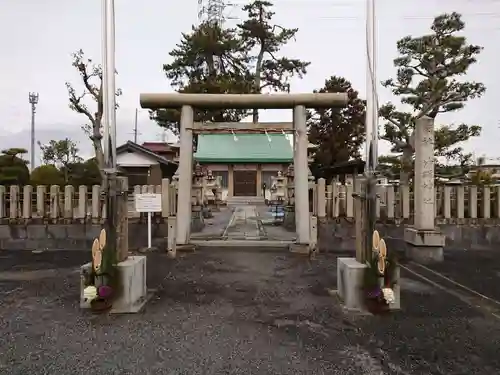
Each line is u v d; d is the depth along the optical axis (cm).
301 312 589
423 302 638
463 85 2011
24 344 474
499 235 1116
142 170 2928
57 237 1154
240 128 1116
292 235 1328
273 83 3397
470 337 496
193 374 403
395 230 1116
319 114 3369
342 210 1166
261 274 827
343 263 630
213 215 2028
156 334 504
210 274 825
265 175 3075
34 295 677
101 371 409
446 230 1122
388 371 410
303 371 410
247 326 532
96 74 2081
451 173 2112
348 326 533
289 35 3262
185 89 2653
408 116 2100
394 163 2323
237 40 2945
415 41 2052
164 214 1178
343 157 3222
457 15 2003
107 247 584
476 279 793
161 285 739
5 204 1161
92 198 1155
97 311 579
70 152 2958
